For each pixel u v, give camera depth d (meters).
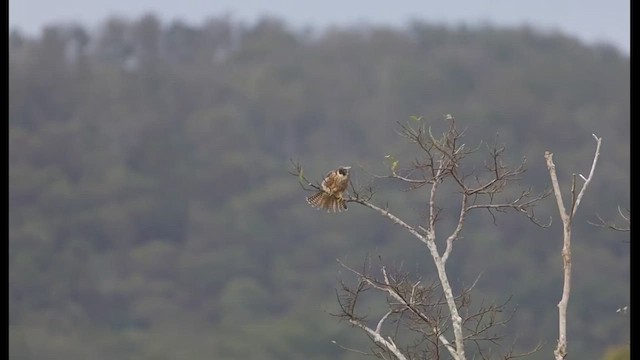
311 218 83.62
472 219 74.88
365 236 76.88
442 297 17.44
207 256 84.12
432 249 15.97
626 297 72.94
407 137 16.92
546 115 96.75
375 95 105.50
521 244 75.75
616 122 98.56
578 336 69.88
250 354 68.00
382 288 16.36
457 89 104.06
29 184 87.94
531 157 88.50
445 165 16.09
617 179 84.31
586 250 76.62
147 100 101.25
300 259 80.38
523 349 65.25
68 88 99.81
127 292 80.44
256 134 101.62
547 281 73.38
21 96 97.69
